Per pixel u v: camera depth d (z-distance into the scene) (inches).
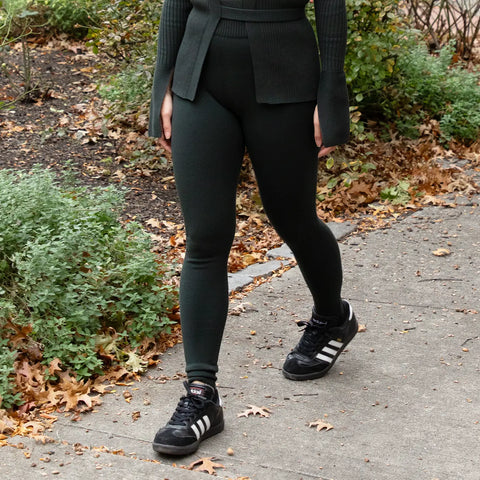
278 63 116.3
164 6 121.1
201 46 115.9
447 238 213.5
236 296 179.0
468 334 159.2
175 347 154.7
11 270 161.5
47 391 134.0
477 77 346.9
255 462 114.8
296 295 179.6
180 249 209.5
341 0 117.7
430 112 308.7
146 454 117.1
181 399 119.9
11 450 114.3
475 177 263.3
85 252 164.4
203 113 116.7
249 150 120.6
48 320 147.7
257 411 128.9
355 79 280.8
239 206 235.9
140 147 266.8
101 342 148.3
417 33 314.8
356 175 249.9
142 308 157.2
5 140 271.6
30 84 315.3
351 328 141.9
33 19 362.0
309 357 140.3
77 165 258.7
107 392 137.0
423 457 116.0
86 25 364.5
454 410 129.9
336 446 119.2
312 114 120.3
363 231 221.3
